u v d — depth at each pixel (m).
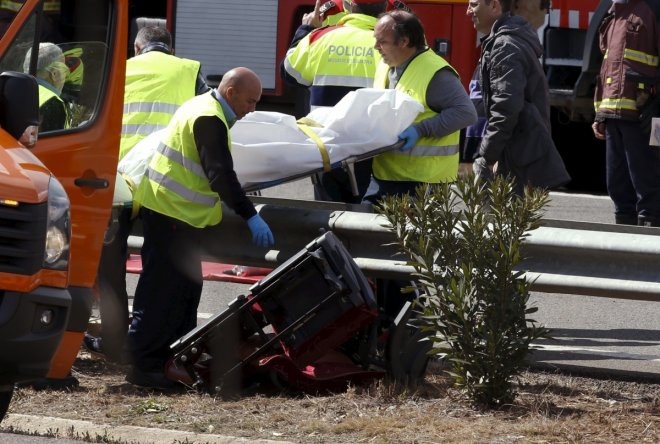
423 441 15.94
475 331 17.52
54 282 14.60
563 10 37.78
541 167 23.05
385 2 24.17
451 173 21.53
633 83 28.48
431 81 21.02
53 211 14.61
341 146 20.77
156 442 16.11
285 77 24.62
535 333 17.59
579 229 21.48
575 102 37.56
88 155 17.88
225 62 43.47
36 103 15.77
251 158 20.48
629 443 15.94
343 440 16.12
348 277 17.92
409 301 19.53
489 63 22.77
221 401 18.09
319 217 20.42
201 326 18.25
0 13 16.84
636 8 28.23
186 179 19.11
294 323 17.95
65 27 17.61
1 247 14.02
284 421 16.97
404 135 20.92
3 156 14.70
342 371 18.58
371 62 23.53
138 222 22.33
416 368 18.78
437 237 17.72
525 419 17.06
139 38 24.03
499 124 22.56
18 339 14.16
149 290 19.16
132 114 22.66
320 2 25.55
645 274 19.02
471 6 23.33
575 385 19.39
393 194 21.39
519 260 17.45
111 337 20.44
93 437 16.30
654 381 19.97
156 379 18.92
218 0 43.25
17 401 18.08
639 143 28.86
